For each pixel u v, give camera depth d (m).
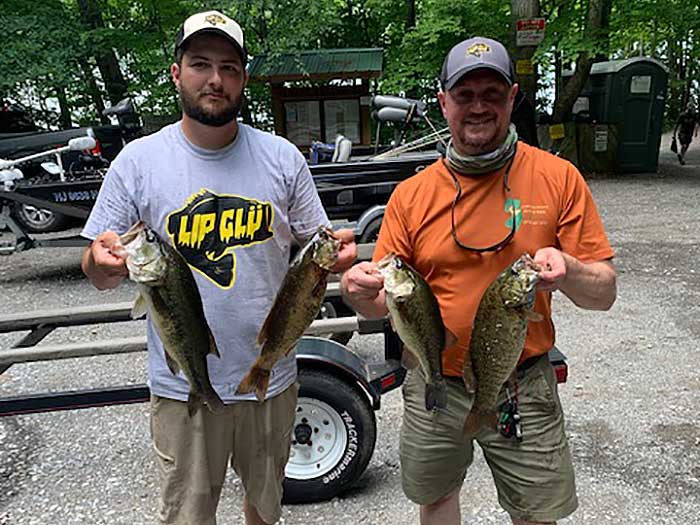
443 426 2.27
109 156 9.19
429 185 2.20
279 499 2.46
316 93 10.48
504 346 1.90
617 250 7.88
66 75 10.46
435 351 2.02
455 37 12.77
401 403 4.32
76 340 5.63
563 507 2.16
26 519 3.21
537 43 10.34
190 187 2.12
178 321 1.93
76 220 8.81
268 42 10.16
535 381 2.15
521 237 2.08
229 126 2.11
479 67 1.96
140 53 11.74
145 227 1.88
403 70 12.90
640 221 9.51
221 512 3.20
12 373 5.01
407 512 3.15
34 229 8.76
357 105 10.53
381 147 9.00
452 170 2.15
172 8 11.30
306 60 10.48
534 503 2.17
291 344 2.02
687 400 4.14
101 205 2.16
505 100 2.04
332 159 7.12
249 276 2.18
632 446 3.63
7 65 9.86
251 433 2.30
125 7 11.89
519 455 2.16
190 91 2.04
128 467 3.66
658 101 14.40
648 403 4.12
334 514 3.16
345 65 10.34
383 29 15.66
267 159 2.22
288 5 10.06
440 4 12.44
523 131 5.95
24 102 13.18
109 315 3.67
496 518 3.06
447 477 2.37
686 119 16.17
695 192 11.90
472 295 2.14
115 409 4.39
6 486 3.50
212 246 2.14
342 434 3.19
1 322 3.56
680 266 7.10
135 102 12.18
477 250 2.11
